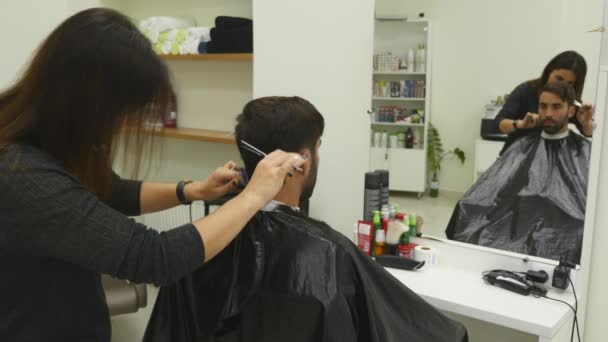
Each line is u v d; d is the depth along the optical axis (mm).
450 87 1766
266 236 1092
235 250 1104
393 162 1925
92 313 1028
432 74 1797
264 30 2248
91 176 958
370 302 1059
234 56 2447
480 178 1747
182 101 3102
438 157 1824
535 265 1662
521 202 1679
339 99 2059
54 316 968
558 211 1614
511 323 1419
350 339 1009
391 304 1118
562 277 1568
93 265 868
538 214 1651
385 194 1926
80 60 834
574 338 1596
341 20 2004
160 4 3111
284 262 1058
